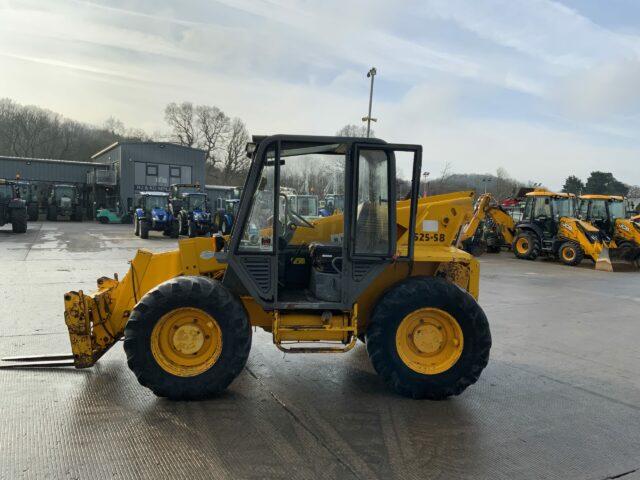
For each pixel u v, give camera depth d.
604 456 3.27
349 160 3.95
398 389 4.04
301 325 4.06
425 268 4.48
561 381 4.70
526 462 3.15
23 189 31.03
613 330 6.78
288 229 4.38
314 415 3.72
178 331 3.87
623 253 14.87
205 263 4.42
